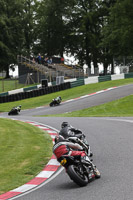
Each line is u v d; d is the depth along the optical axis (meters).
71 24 147.25
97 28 144.25
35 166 19.72
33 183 16.78
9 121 40.88
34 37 161.00
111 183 15.09
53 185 15.98
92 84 90.38
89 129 31.56
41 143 26.22
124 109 52.81
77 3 144.00
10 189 15.96
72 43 148.75
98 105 58.69
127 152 21.23
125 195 13.23
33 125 36.69
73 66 130.88
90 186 14.93
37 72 110.25
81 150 15.83
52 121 40.44
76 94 77.81
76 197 13.55
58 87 88.12
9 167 19.69
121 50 123.62
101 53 142.12
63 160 15.09
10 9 153.38
